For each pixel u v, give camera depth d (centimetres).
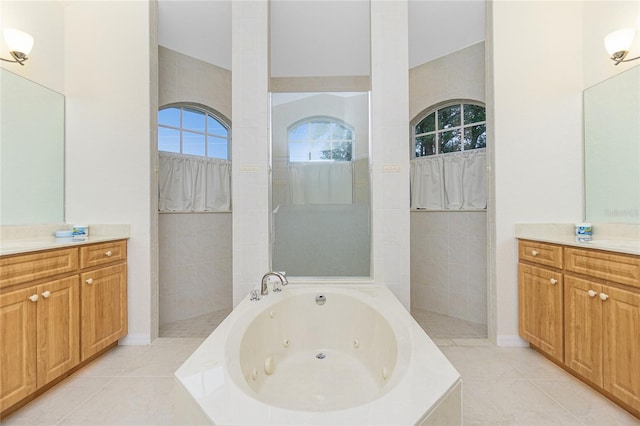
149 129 235
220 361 107
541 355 210
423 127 331
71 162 235
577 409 152
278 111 242
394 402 84
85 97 236
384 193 228
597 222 213
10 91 202
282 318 187
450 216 302
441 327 269
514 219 225
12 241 198
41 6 220
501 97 227
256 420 78
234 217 230
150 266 233
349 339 192
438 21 262
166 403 158
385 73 229
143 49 235
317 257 240
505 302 226
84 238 212
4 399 143
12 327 147
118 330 221
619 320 149
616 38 191
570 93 225
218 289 323
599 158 213
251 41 231
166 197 292
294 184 242
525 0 228
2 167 198
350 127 242
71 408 154
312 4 250
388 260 228
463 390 169
